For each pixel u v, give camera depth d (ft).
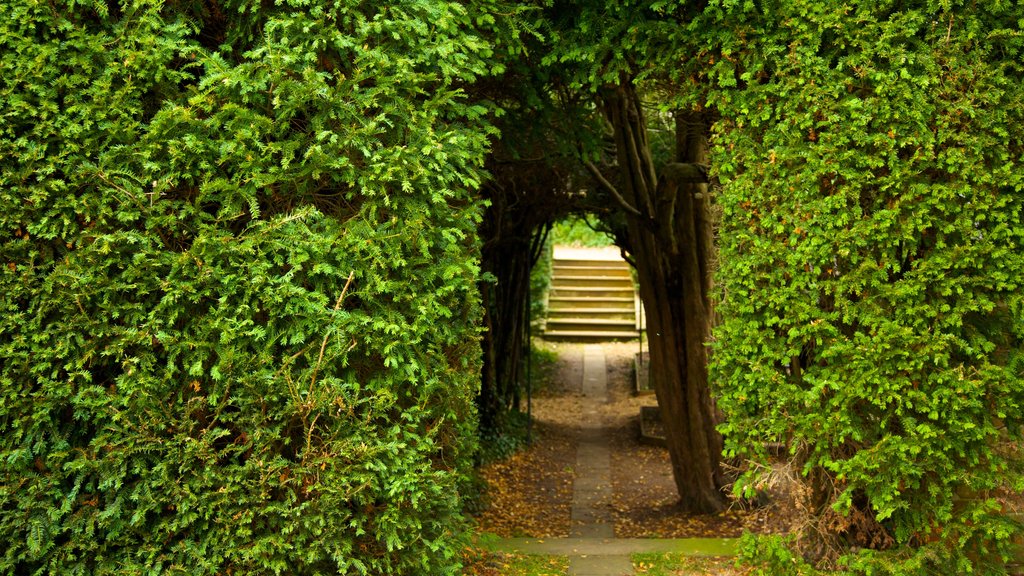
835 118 13.75
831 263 14.52
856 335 13.94
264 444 12.11
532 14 16.29
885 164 14.05
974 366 14.23
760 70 14.64
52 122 11.56
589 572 18.16
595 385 50.29
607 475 33.76
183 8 12.82
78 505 12.04
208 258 11.96
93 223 11.94
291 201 12.76
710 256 26.50
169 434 12.19
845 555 14.94
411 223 12.57
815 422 14.53
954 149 13.47
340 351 12.18
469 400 14.55
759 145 14.73
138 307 11.89
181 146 11.95
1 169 11.55
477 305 14.80
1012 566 15.49
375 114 13.05
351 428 12.50
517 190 33.73
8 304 11.51
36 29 11.78
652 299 27.02
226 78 11.85
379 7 12.75
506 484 31.94
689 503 26.86
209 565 11.98
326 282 12.59
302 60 12.41
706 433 26.81
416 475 12.48
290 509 12.03
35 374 11.75
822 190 14.38
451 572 13.56
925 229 14.10
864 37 13.82
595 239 70.03
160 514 12.17
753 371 14.87
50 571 11.81
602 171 30.04
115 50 12.00
